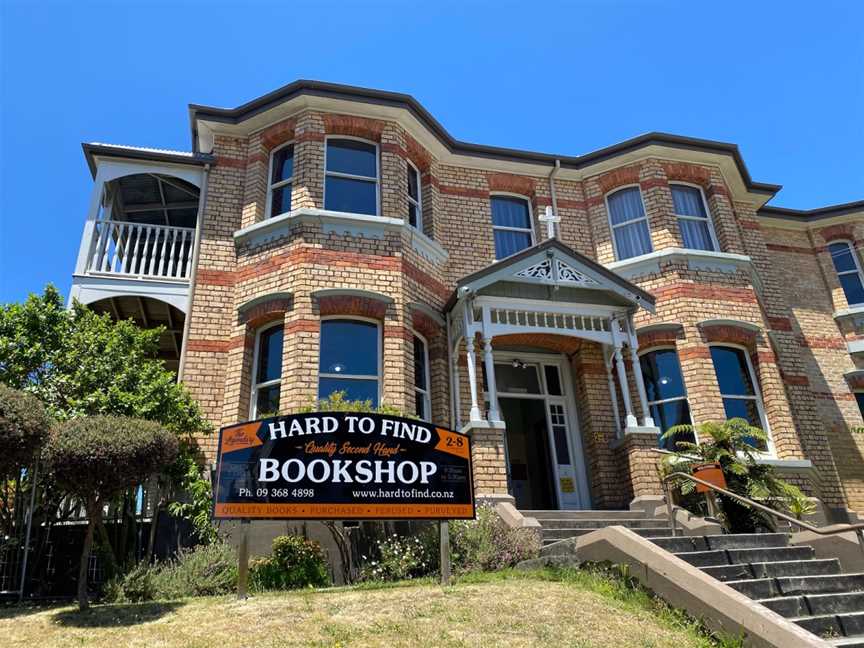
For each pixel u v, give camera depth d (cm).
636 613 618
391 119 1366
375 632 552
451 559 830
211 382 1158
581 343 1319
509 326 1162
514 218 1513
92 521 678
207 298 1220
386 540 888
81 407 906
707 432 1051
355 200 1303
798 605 643
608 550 727
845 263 1767
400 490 733
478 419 1075
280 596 699
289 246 1190
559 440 1285
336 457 727
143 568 801
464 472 768
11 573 817
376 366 1148
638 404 1273
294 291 1140
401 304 1175
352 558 889
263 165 1344
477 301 1165
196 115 1356
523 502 1267
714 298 1342
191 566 810
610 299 1232
